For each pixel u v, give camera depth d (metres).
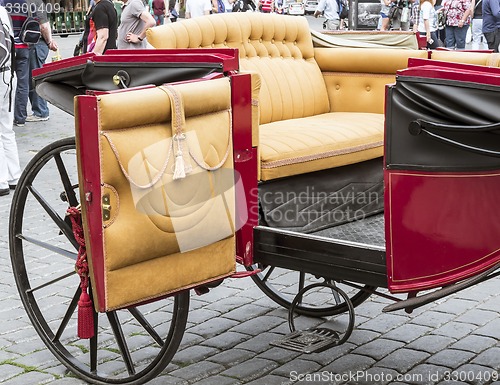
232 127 3.40
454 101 2.88
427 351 3.96
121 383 3.60
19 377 3.77
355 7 13.08
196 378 3.72
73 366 3.74
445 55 4.26
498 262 2.95
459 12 13.56
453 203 2.98
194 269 3.31
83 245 3.40
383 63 4.56
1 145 7.11
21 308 4.62
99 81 3.63
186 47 4.11
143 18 8.15
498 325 4.27
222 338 4.16
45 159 3.64
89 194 3.04
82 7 21.23
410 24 13.20
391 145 3.02
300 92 4.56
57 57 10.30
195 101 3.20
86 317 3.43
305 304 4.52
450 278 3.03
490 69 2.92
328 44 4.78
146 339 4.15
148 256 3.17
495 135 2.87
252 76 3.43
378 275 3.18
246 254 3.53
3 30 6.97
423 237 3.03
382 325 4.29
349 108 4.75
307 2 27.69
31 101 10.37
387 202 3.06
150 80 3.52
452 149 2.93
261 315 4.48
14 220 3.89
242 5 14.54
